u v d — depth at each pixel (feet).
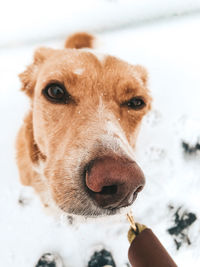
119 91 0.81
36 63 1.01
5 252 1.17
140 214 1.26
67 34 2.09
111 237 1.21
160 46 2.05
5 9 2.19
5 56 1.94
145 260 0.59
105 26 2.18
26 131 0.99
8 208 1.26
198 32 2.15
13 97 1.69
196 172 1.38
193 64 1.92
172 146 1.45
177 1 2.29
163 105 1.64
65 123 0.76
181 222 1.25
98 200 0.61
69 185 0.65
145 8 2.27
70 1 2.27
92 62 0.83
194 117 1.58
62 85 0.77
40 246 1.18
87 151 0.64
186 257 1.19
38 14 2.19
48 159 0.79
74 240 1.20
